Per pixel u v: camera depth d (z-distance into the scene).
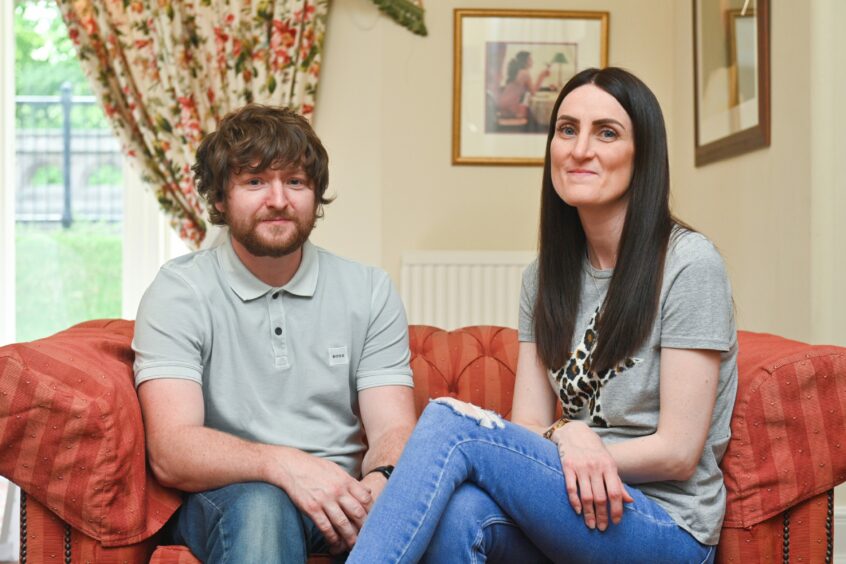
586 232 1.87
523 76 4.41
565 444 1.68
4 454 1.67
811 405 1.73
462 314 4.32
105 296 4.59
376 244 4.48
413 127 4.41
